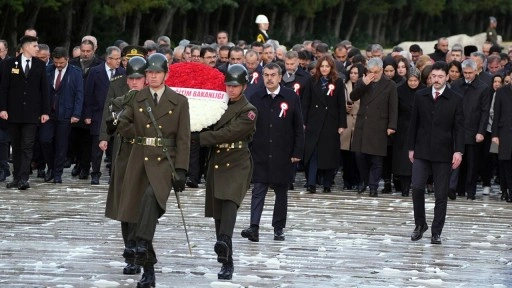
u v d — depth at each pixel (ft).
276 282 73.56
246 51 138.31
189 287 70.85
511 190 126.82
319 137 127.95
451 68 134.00
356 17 519.60
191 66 76.64
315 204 117.29
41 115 122.93
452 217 110.73
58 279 72.33
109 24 334.44
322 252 86.43
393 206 117.70
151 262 69.72
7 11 283.79
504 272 80.12
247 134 76.02
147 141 71.10
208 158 77.20
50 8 295.48
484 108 128.06
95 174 128.98
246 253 84.64
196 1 365.61
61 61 128.57
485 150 132.77
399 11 572.10
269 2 424.87
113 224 96.94
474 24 634.43
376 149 126.82
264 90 91.97
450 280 76.54
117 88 107.65
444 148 93.40
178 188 70.90
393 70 133.69
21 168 121.70
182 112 71.31
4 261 78.33
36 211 104.17
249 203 115.65
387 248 89.66
